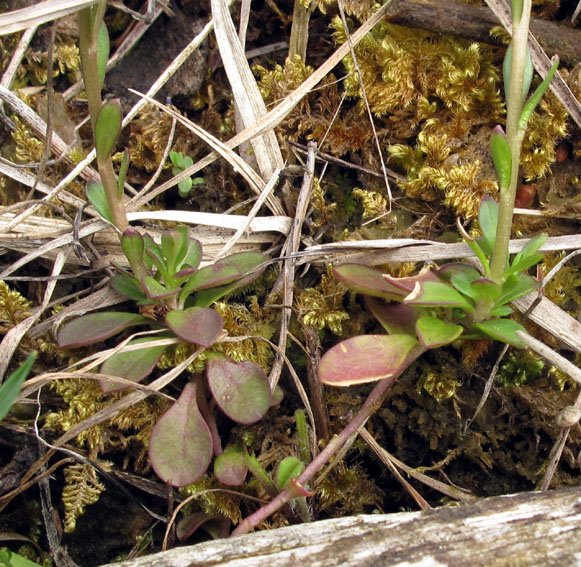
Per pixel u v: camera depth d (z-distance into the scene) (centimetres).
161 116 19
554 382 17
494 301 15
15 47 20
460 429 18
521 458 18
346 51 18
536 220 18
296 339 17
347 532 14
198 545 14
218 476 16
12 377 12
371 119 18
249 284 18
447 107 18
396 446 18
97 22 15
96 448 17
